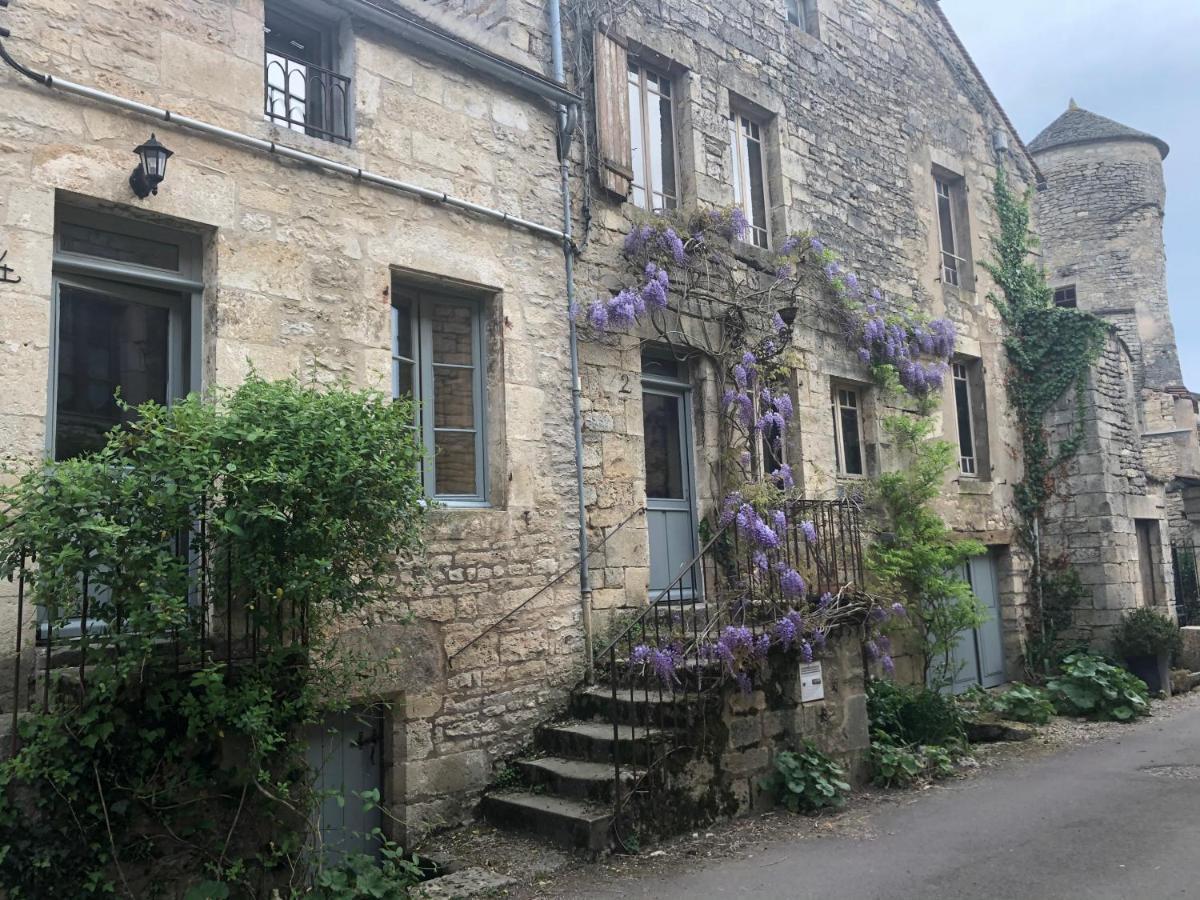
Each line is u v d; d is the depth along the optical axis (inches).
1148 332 887.1
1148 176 914.7
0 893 151.2
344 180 235.1
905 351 410.6
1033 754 333.7
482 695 245.8
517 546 258.8
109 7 200.8
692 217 332.5
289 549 168.1
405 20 245.1
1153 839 221.1
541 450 269.0
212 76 215.0
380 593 191.0
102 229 203.3
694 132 343.9
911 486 385.1
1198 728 370.9
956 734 339.9
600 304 285.4
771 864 210.1
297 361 221.5
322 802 192.9
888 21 459.5
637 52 331.3
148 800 162.6
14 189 182.9
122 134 198.8
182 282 211.9
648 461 320.2
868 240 422.6
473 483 262.5
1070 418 495.2
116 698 160.2
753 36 378.9
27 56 188.2
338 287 230.8
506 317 265.0
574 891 193.9
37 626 173.8
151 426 165.0
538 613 261.7
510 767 247.0
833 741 278.4
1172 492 669.9
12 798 152.6
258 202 219.1
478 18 297.9
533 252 275.3
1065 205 922.7
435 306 263.9
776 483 340.8
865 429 407.8
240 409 168.9
